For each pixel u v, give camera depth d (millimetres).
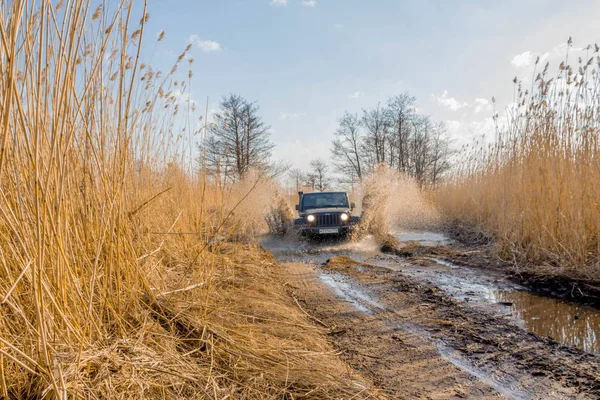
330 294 5285
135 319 2754
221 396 2307
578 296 4941
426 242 10188
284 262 7793
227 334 3076
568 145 6840
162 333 2797
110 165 2693
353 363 3240
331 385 2635
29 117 1963
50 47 2076
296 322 3934
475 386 2863
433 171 37188
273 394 2455
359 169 39438
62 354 1929
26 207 2031
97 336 2324
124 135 2711
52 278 2068
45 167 2102
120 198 2660
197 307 3385
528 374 3033
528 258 6719
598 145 6574
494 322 4180
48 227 2059
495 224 9086
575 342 3613
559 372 3045
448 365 3207
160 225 4664
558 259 6121
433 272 6633
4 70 1772
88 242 2549
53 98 2039
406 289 5492
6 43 1728
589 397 2684
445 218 14609
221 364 2689
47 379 1807
